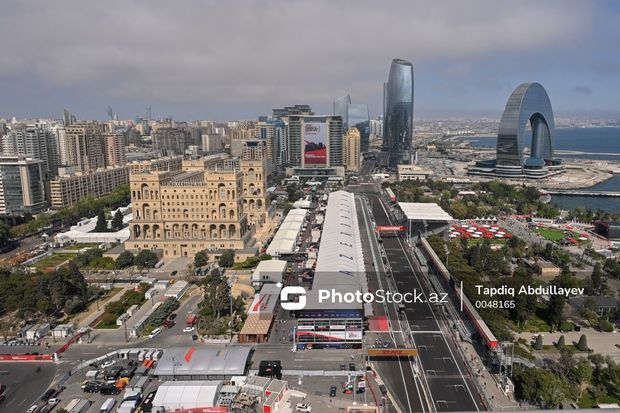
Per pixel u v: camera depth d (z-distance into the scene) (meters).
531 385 174.75
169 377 193.62
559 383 173.50
